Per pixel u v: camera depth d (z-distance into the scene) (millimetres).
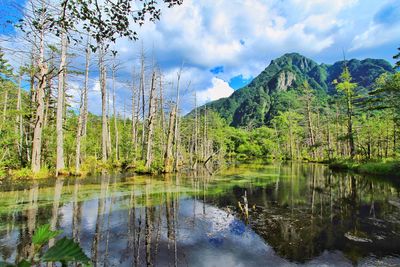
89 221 9188
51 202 11625
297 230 9133
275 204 12852
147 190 15383
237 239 8188
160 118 37375
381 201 13602
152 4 4281
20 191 14094
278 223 9852
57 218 9352
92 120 45344
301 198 14281
